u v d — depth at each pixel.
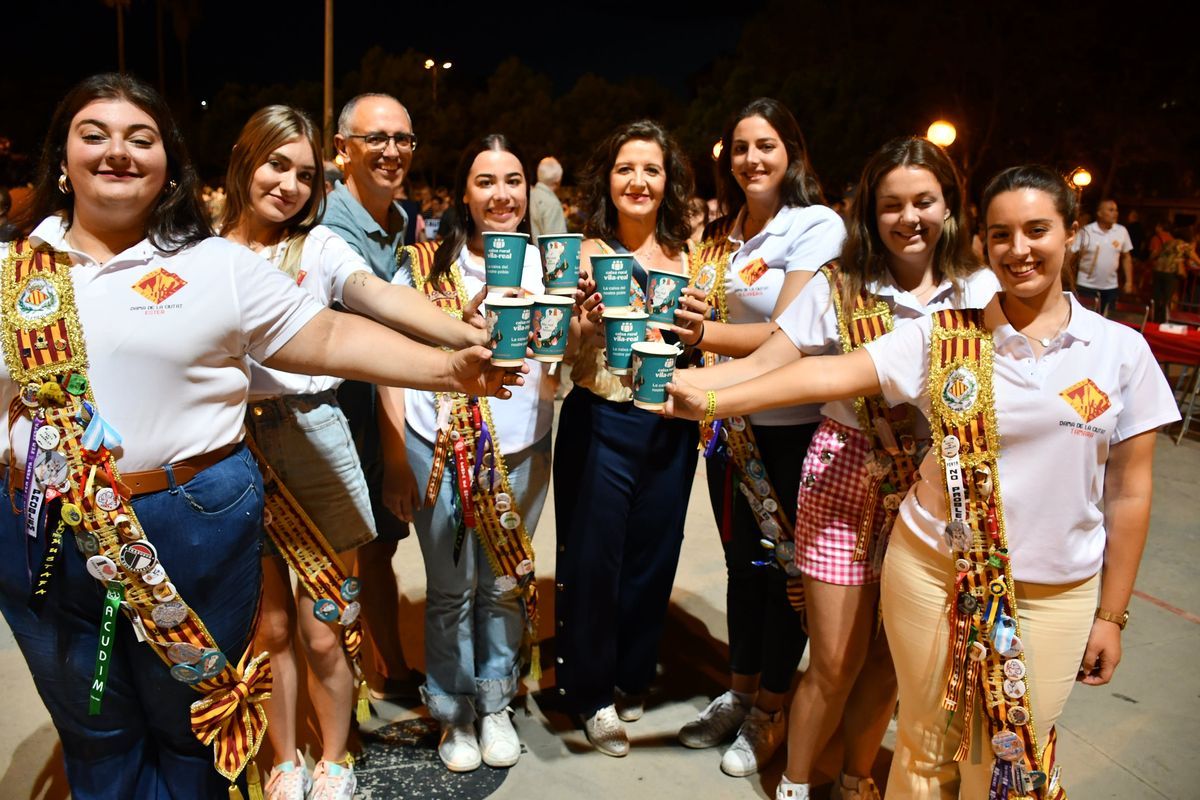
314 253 2.47
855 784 2.73
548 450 2.99
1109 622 2.08
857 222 2.45
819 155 26.80
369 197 3.18
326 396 2.53
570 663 3.04
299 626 2.57
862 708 2.66
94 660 1.81
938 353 2.02
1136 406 1.96
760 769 2.98
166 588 1.76
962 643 2.05
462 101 46.50
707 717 3.14
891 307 2.41
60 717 1.87
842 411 2.48
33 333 1.67
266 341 1.88
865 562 2.47
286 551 2.46
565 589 3.00
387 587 3.28
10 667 3.43
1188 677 3.65
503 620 2.97
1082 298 10.59
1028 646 2.03
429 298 2.76
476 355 1.92
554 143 43.47
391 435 2.80
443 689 2.95
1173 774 3.03
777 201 3.05
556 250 2.35
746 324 2.95
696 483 5.75
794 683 3.51
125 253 1.74
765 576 3.05
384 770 2.94
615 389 2.87
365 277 2.44
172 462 1.76
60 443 1.68
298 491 2.47
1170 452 6.84
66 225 1.80
